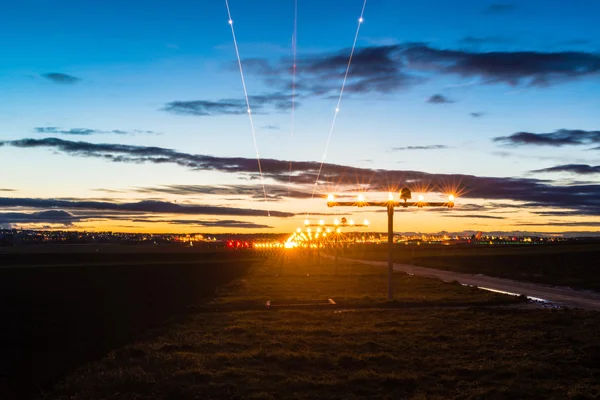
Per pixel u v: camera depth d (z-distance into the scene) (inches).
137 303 1603.1
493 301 1259.2
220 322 1013.8
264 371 632.4
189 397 538.3
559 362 642.2
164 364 671.1
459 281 2094.0
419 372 615.8
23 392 654.5
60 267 4008.4
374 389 559.2
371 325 933.8
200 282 2337.6
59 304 1684.3
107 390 571.2
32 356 881.5
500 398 509.4
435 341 786.2
